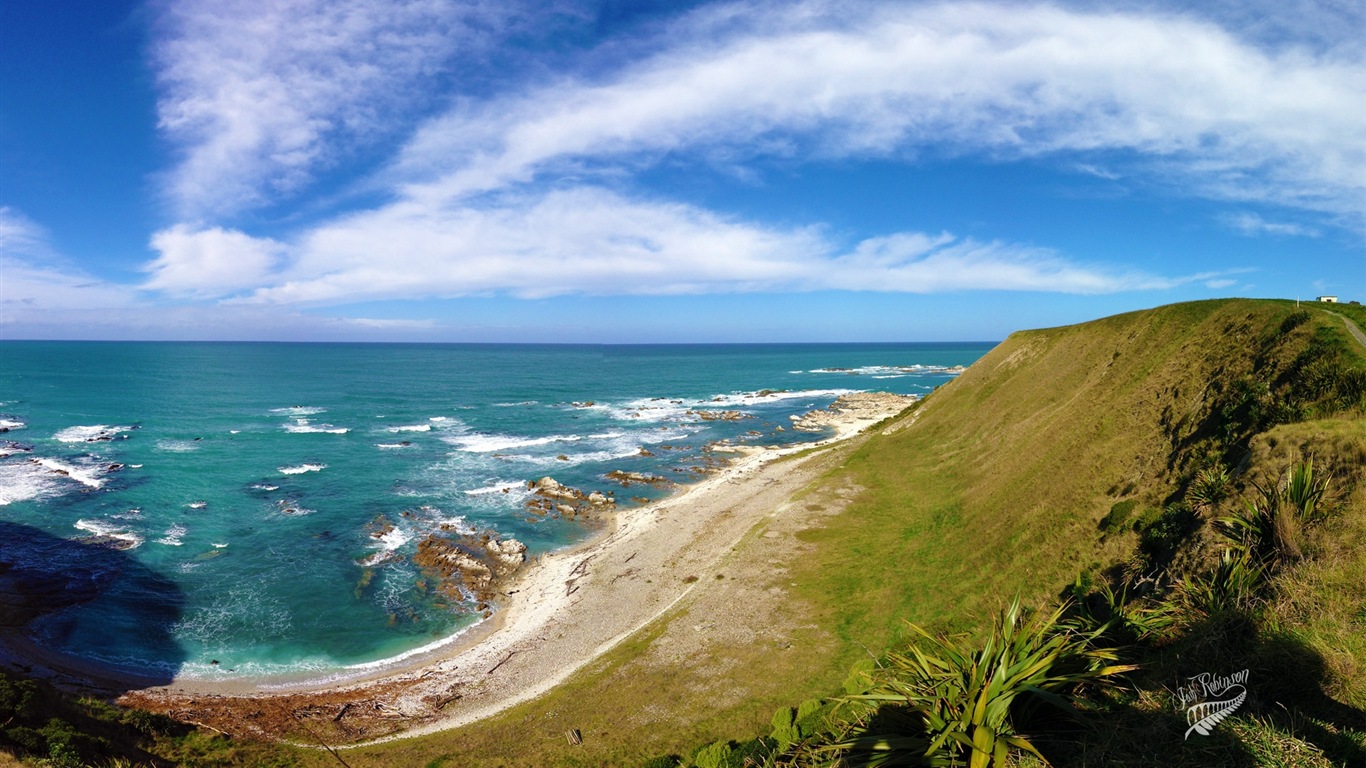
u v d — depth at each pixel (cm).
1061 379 4103
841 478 4278
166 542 4019
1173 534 1764
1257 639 793
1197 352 2891
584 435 7738
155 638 2975
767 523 3578
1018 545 2542
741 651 2359
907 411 6400
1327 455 1409
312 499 4922
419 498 4994
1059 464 2992
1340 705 653
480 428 8231
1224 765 596
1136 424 2794
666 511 4516
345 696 2536
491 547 3966
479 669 2692
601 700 2183
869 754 768
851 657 2175
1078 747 691
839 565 2958
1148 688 791
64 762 1664
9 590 3319
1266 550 1110
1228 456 2028
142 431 7475
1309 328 2241
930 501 3591
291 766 2025
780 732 1675
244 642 2970
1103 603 1647
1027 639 814
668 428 8269
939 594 2459
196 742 2145
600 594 3250
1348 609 796
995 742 668
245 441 7044
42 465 5734
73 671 2659
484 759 1948
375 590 3472
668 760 1769
